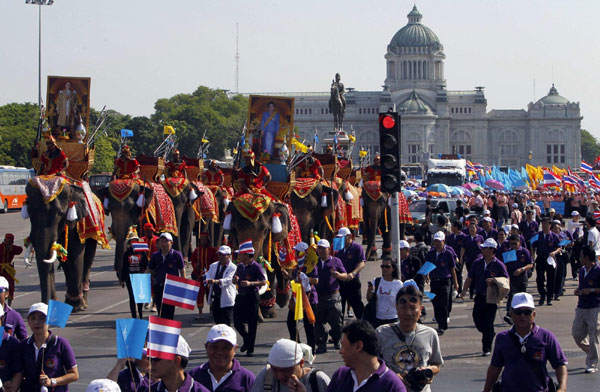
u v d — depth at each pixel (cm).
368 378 1062
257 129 3155
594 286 2016
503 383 1306
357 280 2266
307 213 3158
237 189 2600
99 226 2738
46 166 2528
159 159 3697
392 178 2189
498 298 2173
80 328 2517
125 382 1207
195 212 3953
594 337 2014
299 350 1138
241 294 2125
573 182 8650
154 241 2930
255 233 2505
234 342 1193
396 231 2205
